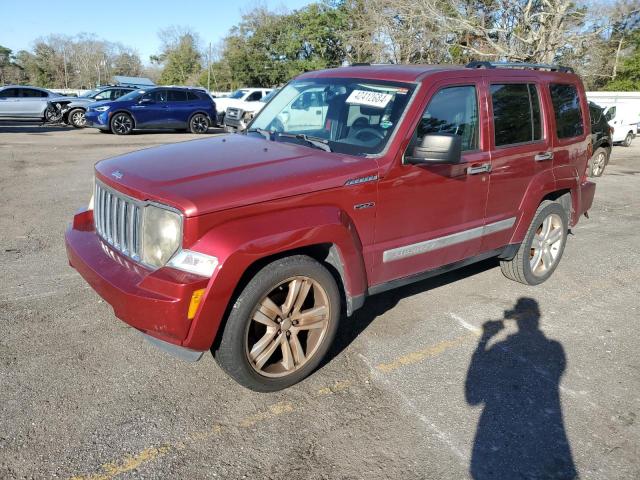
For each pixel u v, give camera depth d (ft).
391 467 9.29
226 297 9.63
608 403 11.43
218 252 9.50
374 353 13.00
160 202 9.81
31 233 21.02
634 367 12.93
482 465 9.45
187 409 10.48
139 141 55.93
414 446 9.84
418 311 15.43
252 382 10.67
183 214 9.50
